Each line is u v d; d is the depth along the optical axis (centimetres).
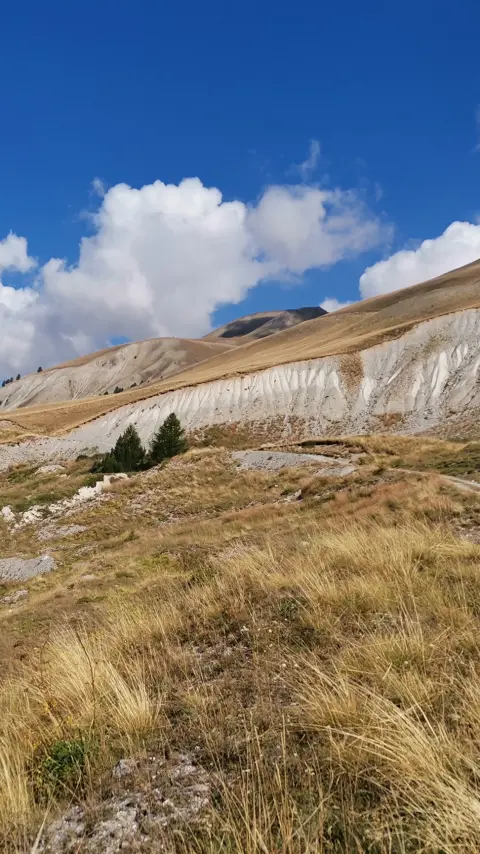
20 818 304
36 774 353
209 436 6844
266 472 3794
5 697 544
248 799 282
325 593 610
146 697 414
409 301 14025
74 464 5431
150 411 7456
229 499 3278
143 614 715
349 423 6706
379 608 563
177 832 262
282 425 6931
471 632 457
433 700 367
